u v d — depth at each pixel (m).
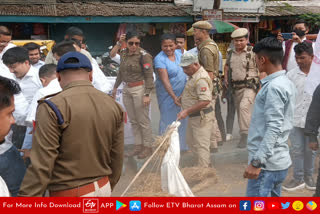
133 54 5.11
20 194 2.06
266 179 2.80
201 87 4.35
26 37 10.84
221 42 12.38
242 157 5.58
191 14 10.74
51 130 2.05
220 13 10.66
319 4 13.27
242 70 5.47
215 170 4.89
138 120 5.22
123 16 10.33
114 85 5.53
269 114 2.64
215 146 5.48
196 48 5.78
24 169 2.91
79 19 10.04
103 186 2.27
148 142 5.26
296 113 4.41
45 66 3.35
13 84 1.89
